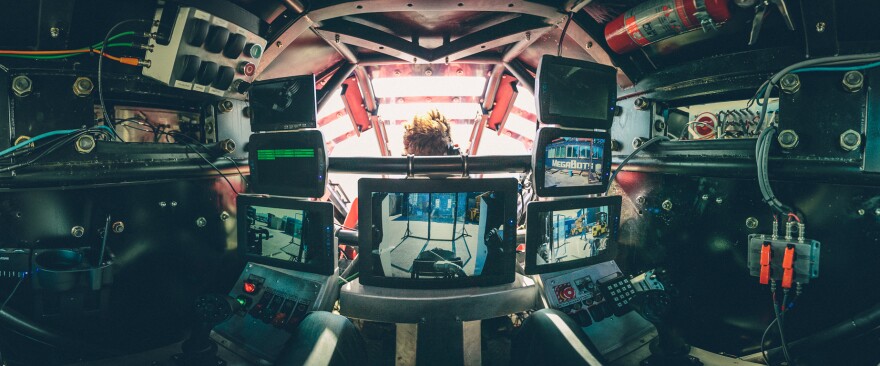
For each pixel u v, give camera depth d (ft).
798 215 6.66
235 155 9.26
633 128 9.21
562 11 8.92
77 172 6.67
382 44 11.11
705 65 7.79
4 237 6.53
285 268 8.07
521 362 6.01
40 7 6.26
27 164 6.27
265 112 7.63
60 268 6.75
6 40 6.51
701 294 7.97
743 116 7.75
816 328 6.71
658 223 8.59
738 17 6.94
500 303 7.20
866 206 6.12
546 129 7.15
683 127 9.26
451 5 8.88
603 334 7.63
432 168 7.26
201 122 8.75
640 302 7.04
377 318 7.08
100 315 7.19
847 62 6.06
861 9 5.98
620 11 8.57
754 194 7.18
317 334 5.67
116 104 7.73
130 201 7.44
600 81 7.57
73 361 7.13
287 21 9.14
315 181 7.29
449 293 7.11
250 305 7.94
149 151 7.55
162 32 7.25
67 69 6.81
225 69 8.28
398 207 7.07
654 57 8.67
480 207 7.10
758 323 7.31
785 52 6.86
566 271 8.12
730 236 7.50
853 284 6.29
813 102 6.39
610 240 8.49
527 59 12.66
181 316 8.34
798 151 6.52
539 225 7.55
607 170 8.05
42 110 6.63
